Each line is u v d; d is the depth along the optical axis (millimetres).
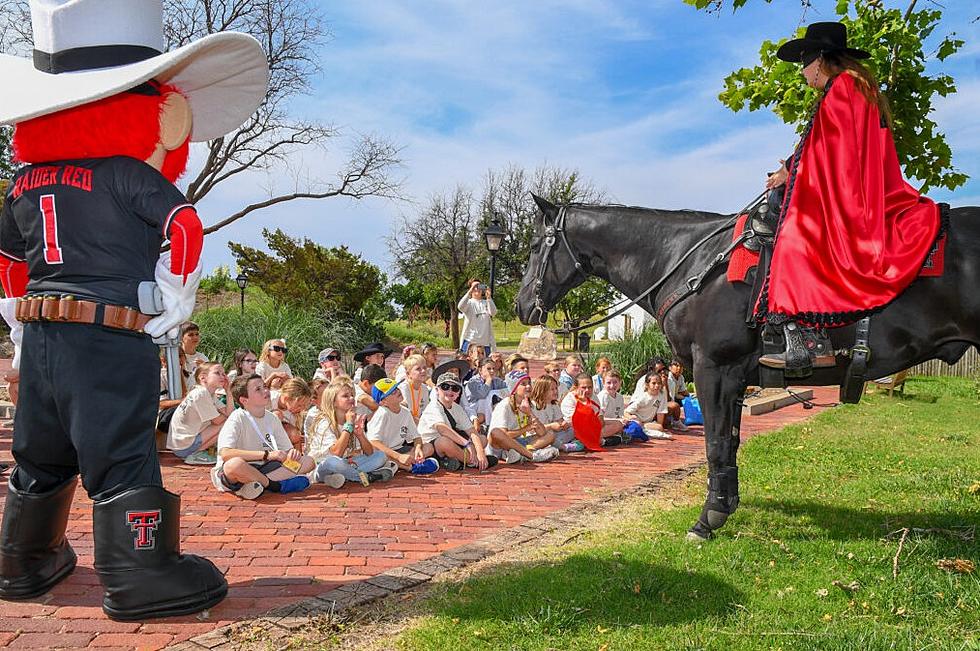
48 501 4035
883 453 8438
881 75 8281
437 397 8016
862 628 3613
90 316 3684
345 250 34344
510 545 5070
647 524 5527
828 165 4285
